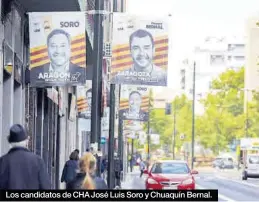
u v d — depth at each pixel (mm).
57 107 50062
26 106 32719
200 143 172250
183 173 44656
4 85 27047
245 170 102062
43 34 27188
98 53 30844
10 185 14617
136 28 31375
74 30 27172
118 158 56594
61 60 27109
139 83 31391
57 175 51906
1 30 24344
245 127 151500
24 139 15094
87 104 56000
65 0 29031
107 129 57000
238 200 56562
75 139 72188
